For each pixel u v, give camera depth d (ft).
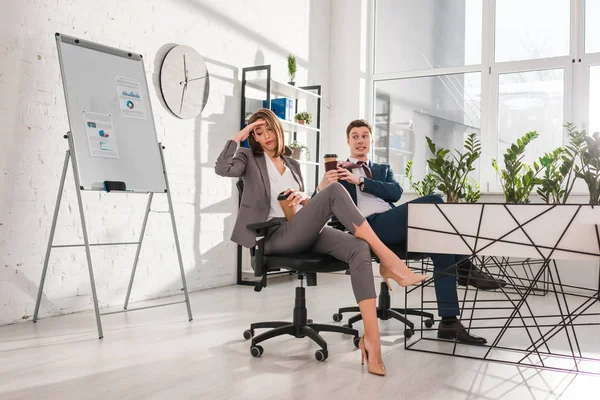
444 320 8.56
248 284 14.48
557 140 15.92
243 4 14.89
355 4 18.54
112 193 11.17
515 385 6.39
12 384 6.29
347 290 14.08
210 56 13.76
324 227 7.82
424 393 6.09
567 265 14.44
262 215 8.09
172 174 12.69
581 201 14.69
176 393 6.03
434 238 7.58
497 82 16.74
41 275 9.71
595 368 7.09
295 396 5.95
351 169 9.84
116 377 6.59
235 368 7.00
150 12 12.03
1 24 9.10
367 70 18.88
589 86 15.48
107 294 11.07
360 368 7.04
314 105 18.24
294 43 17.08
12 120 9.30
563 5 15.89
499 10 16.78
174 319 10.03
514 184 14.01
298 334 7.86
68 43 9.30
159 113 12.32
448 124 17.66
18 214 9.41
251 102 15.29
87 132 9.20
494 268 14.85
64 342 8.24
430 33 18.03
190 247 13.24
